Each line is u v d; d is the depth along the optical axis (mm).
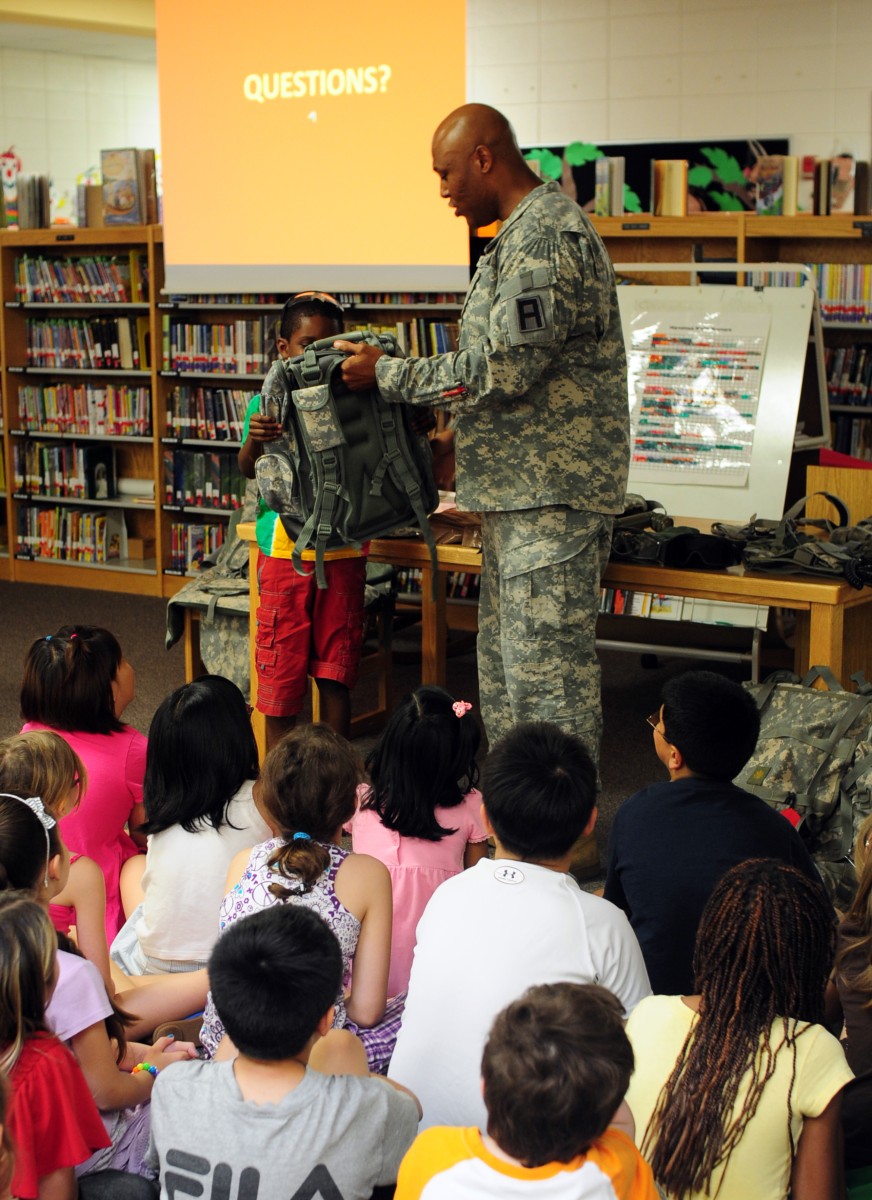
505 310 3023
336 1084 1560
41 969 1584
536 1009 1325
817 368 5152
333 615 3885
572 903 1893
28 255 7641
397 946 2469
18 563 7914
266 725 4066
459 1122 1820
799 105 7156
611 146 7605
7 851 1857
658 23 7371
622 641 5039
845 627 3852
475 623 6336
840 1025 2367
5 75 9945
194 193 6883
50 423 7672
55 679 2791
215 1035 2111
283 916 1579
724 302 5141
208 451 7391
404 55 6383
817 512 4363
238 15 6613
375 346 3387
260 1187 1502
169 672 5754
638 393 5180
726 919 1640
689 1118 1588
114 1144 1911
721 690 2375
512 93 7812
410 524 3686
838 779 3037
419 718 2535
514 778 2062
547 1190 1290
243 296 7074
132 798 2865
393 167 6488
